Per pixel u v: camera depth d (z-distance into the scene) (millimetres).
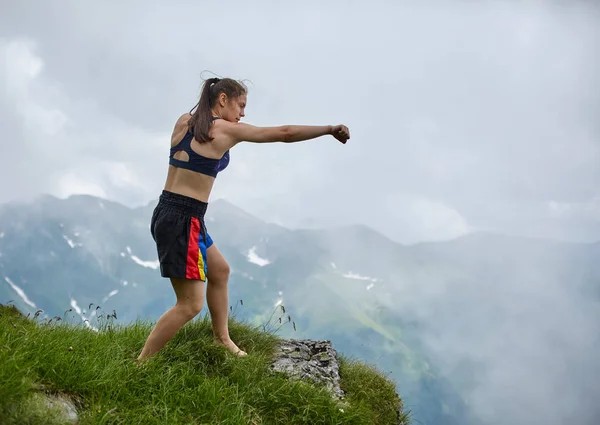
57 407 3756
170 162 4914
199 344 5195
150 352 4816
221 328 5402
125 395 4203
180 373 4738
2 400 3533
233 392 4656
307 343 6375
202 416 4332
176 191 4805
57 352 4215
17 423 3502
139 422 3949
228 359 5109
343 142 4844
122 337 5312
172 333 4824
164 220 4754
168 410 4219
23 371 3779
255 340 5828
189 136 4867
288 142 4852
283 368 5383
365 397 5742
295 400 4840
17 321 4996
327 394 5039
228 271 5312
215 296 5305
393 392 6145
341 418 4863
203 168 4820
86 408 3959
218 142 4812
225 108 5082
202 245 4871
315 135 4801
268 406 4742
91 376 4180
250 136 4820
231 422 4320
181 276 4723
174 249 4730
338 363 6207
